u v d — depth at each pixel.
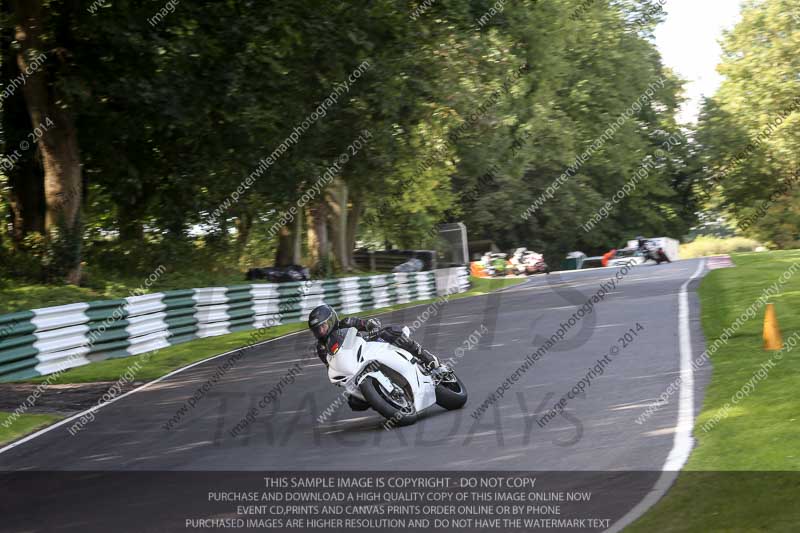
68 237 68.62
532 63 122.69
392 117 88.75
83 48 65.06
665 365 32.03
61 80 61.94
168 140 75.69
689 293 60.75
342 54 75.06
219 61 68.31
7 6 64.75
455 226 145.75
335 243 123.31
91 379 44.84
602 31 174.62
